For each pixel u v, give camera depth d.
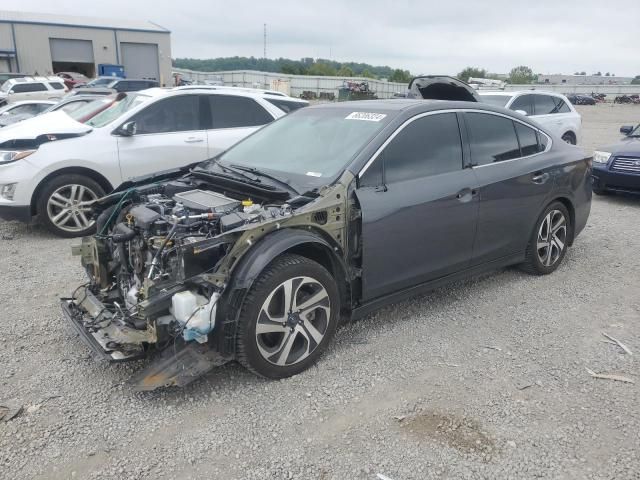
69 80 33.41
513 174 4.73
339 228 3.62
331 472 2.72
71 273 5.47
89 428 3.03
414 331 4.22
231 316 3.22
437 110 4.34
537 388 3.47
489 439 2.97
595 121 31.20
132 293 3.57
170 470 2.72
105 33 48.25
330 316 3.65
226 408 3.21
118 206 4.05
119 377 3.53
